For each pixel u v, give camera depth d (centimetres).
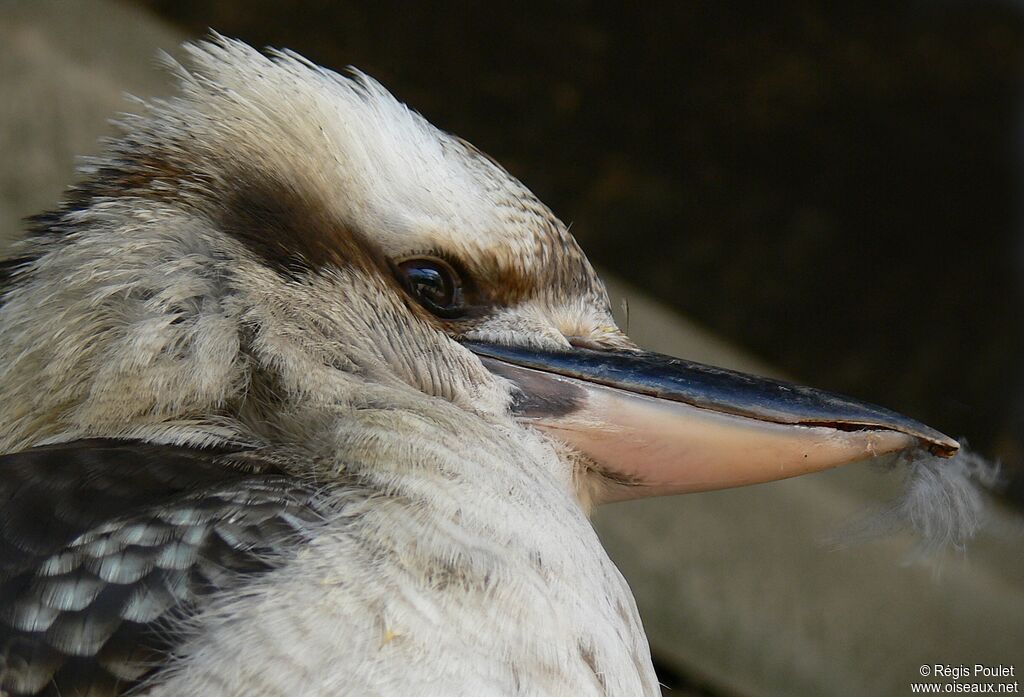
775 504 109
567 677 80
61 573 79
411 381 85
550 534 82
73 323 83
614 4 109
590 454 85
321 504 80
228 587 79
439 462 81
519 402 85
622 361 86
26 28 104
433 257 85
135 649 79
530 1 108
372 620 79
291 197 84
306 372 83
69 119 103
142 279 83
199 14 108
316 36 108
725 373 86
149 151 85
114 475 81
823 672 109
